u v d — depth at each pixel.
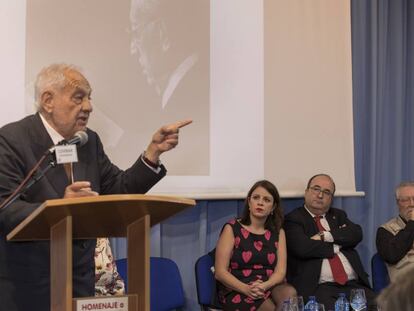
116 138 4.74
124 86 4.78
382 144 6.07
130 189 2.67
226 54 5.12
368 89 5.97
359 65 5.92
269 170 5.31
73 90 2.61
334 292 5.02
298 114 5.44
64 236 2.00
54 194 2.51
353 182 5.66
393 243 5.23
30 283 2.46
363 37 5.95
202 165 5.00
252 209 5.01
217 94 5.08
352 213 5.84
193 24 5.02
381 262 5.38
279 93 5.37
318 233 5.21
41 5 4.50
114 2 4.76
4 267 2.43
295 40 5.46
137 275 2.16
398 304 0.90
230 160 5.10
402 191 5.39
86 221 2.11
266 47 5.33
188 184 4.94
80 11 4.64
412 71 6.22
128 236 2.22
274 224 5.11
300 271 5.12
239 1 5.18
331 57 5.61
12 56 4.39
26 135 2.54
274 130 5.34
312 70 5.52
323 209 5.29
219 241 4.97
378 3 6.02
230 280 4.78
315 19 5.55
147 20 4.88
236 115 5.13
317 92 5.53
